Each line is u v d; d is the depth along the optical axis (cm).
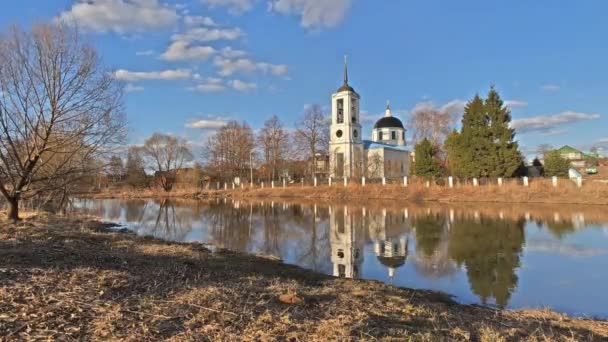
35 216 1898
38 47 1483
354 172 5806
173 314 576
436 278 1166
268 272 1117
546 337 610
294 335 534
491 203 3512
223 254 1426
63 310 552
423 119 6700
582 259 1384
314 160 6662
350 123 6494
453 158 4494
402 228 2212
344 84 6669
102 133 1694
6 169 1555
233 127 7344
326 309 679
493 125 4200
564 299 965
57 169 1644
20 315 520
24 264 766
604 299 962
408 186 4366
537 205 3216
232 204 4319
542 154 6375
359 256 1498
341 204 3938
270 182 6278
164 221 2708
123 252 1082
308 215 3012
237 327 550
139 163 6831
